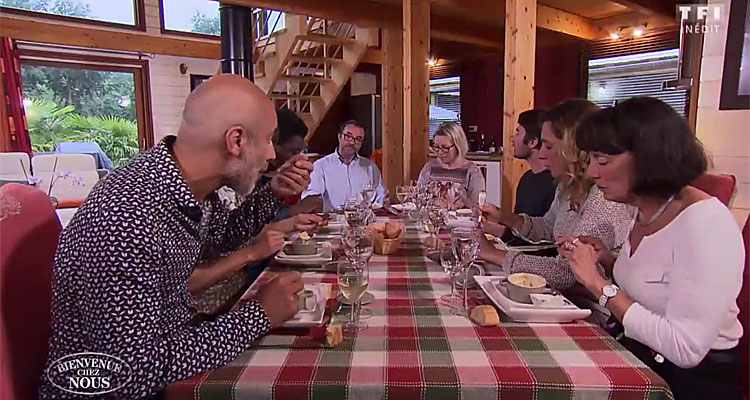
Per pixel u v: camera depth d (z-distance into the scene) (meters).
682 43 2.92
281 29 5.33
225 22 4.50
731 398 1.04
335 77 5.82
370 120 7.08
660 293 1.07
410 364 0.90
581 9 5.13
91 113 6.67
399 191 2.90
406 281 1.43
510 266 1.46
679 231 1.04
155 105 7.09
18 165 4.61
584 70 6.06
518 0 3.08
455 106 7.61
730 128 2.33
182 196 0.92
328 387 0.83
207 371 0.88
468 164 3.09
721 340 1.07
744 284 1.18
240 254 1.41
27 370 0.96
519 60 3.13
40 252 1.07
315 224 1.81
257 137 1.00
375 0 4.71
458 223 2.08
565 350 0.96
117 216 0.84
